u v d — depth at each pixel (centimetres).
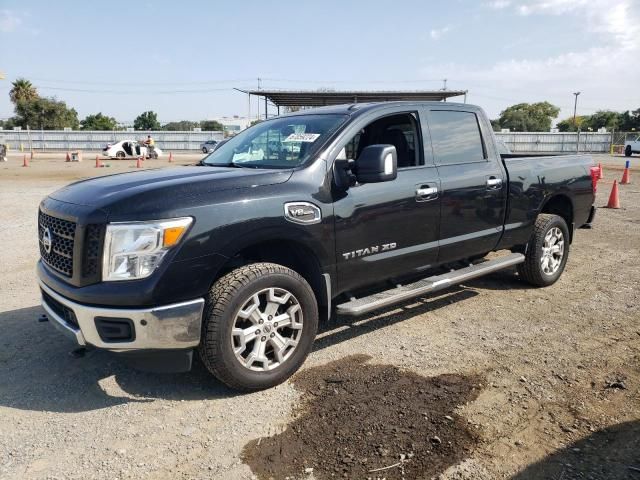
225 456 279
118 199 313
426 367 381
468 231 476
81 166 2886
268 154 411
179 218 309
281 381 356
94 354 409
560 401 329
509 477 257
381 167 360
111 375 374
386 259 412
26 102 7000
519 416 312
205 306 325
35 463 275
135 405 334
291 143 404
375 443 287
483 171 484
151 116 8450
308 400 336
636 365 380
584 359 391
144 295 301
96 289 306
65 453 284
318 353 408
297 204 353
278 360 353
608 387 347
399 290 424
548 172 552
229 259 328
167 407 331
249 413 322
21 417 320
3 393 349
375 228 399
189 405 333
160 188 321
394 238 414
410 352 408
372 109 418
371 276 410
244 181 342
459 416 313
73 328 323
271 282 340
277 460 275
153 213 305
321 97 2462
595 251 752
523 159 539
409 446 283
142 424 312
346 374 371
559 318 480
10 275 628
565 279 607
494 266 504
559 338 432
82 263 311
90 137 5653
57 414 324
